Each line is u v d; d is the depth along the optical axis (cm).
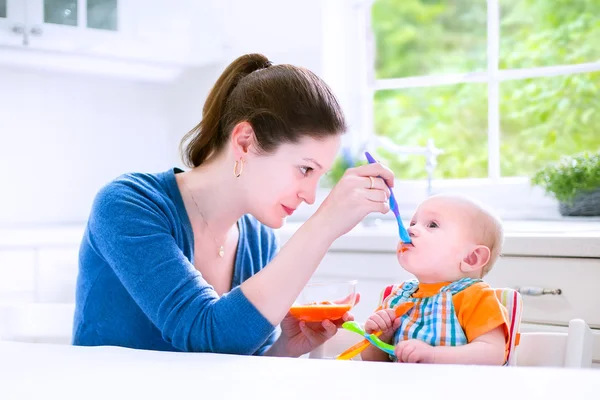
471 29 468
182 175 151
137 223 129
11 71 296
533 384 73
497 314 129
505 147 303
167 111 341
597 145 276
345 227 122
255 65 150
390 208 140
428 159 268
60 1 273
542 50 302
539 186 257
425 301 138
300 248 120
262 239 167
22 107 299
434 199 147
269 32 306
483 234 142
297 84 136
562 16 311
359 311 227
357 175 126
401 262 144
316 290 147
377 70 491
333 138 136
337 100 140
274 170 136
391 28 489
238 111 140
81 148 316
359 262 227
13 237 245
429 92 390
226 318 117
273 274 119
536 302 195
